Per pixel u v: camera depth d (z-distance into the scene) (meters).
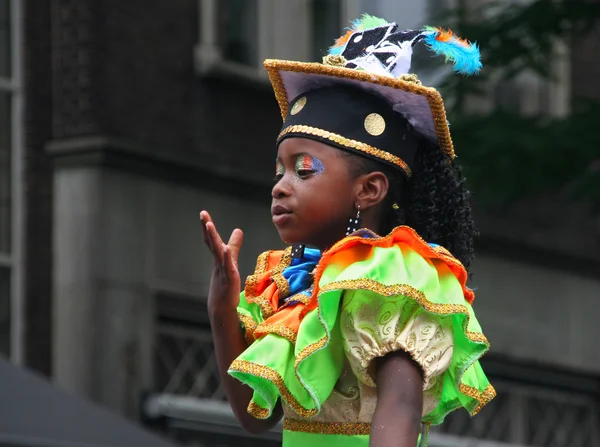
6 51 17.56
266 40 20.00
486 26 16.84
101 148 17.34
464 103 16.95
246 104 19.64
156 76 18.47
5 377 12.20
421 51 15.95
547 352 23.91
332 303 4.72
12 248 17.25
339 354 4.87
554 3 16.58
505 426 23.33
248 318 5.20
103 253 17.33
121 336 17.41
